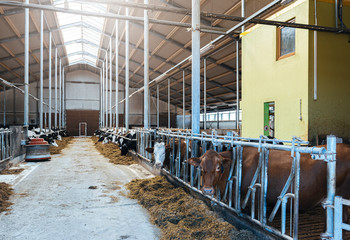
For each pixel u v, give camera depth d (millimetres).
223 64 18266
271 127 6602
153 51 20453
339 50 5602
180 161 5168
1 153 7457
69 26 20188
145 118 9406
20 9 14922
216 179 3002
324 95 5500
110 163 9281
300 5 5633
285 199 2502
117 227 3594
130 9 14508
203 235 2965
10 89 30531
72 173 7320
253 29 7109
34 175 6980
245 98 7457
